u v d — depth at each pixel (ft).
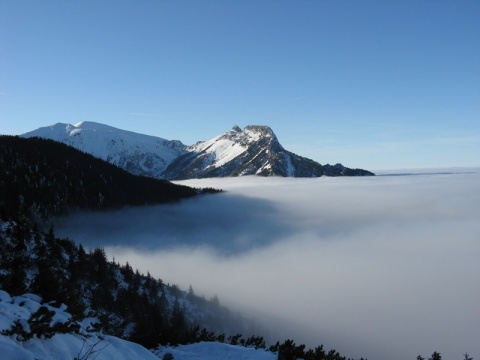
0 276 49.78
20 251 151.23
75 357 35.94
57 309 45.50
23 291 48.75
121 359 41.19
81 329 42.60
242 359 60.70
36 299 46.70
